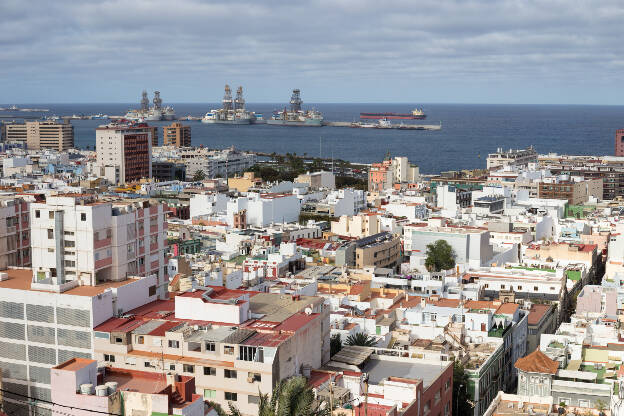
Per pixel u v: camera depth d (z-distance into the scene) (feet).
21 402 469.57
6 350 476.95
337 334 546.26
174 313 480.23
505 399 455.63
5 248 593.42
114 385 359.46
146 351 443.32
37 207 538.06
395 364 495.41
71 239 531.91
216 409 392.68
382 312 636.48
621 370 453.99
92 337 451.94
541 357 493.36
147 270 586.45
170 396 353.51
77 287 484.33
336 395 416.46
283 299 501.97
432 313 620.49
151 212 588.91
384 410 411.34
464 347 577.84
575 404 482.69
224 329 442.09
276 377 416.87
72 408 359.05
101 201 568.00
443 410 478.18
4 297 473.26
